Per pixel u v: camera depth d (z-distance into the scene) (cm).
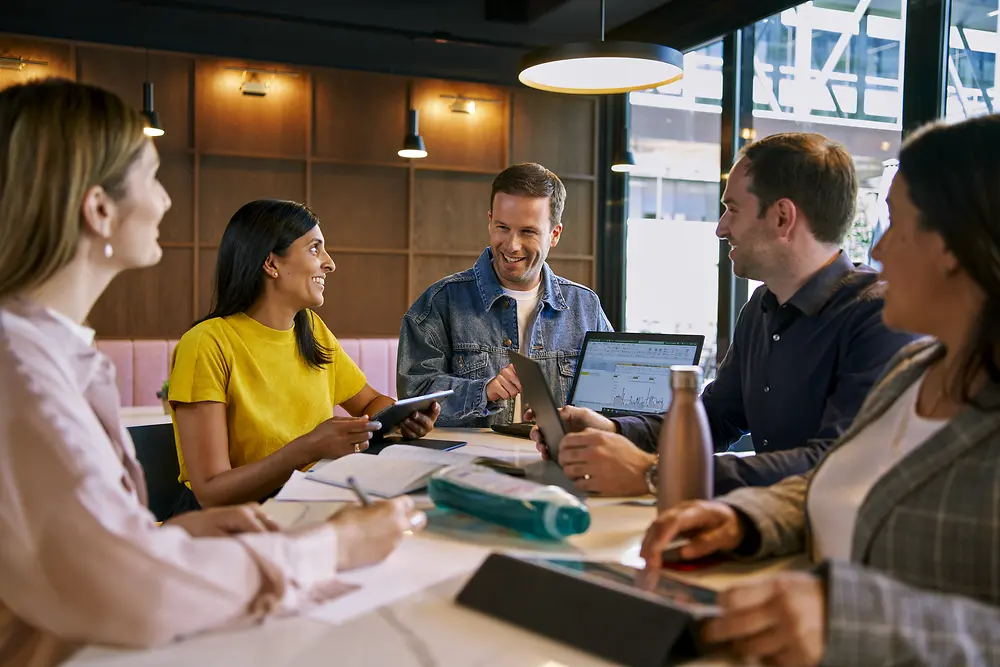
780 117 431
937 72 317
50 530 81
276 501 139
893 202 97
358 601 94
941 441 89
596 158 628
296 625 87
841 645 70
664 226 552
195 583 83
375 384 550
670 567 108
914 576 89
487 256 273
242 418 201
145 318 544
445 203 614
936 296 93
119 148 102
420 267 609
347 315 595
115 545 81
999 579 83
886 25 347
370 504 112
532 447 202
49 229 98
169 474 230
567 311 275
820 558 109
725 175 475
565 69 315
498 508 118
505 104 615
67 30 527
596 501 144
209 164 556
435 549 114
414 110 532
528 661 79
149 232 107
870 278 161
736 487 138
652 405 218
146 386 494
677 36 508
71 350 98
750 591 75
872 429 108
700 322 502
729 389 194
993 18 293
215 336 199
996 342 87
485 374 263
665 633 77
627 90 337
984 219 86
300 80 569
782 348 168
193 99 546
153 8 509
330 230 587
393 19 545
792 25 418
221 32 554
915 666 70
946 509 86
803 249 162
